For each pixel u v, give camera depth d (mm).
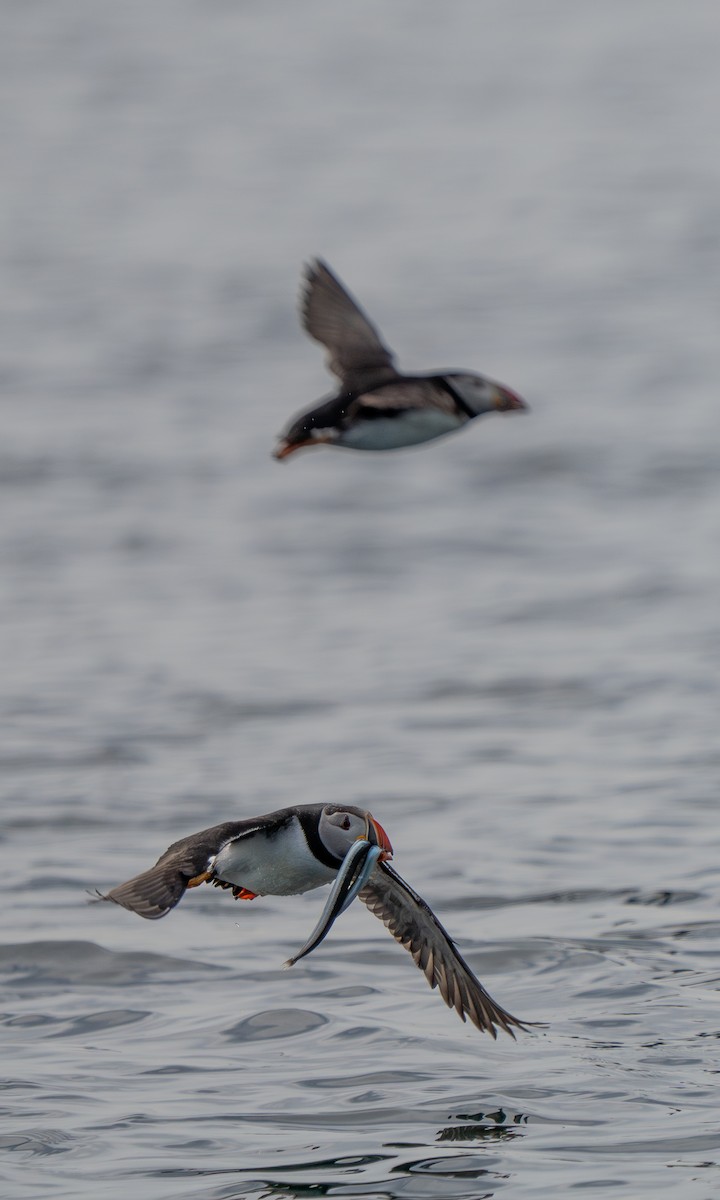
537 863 10414
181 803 11812
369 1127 6973
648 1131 6883
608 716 13766
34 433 26922
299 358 33312
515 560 19766
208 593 18297
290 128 60688
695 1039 7832
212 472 24719
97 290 39750
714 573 18734
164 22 80625
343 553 20203
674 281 39156
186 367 32531
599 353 32875
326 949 9219
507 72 69562
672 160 53688
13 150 57500
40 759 12867
